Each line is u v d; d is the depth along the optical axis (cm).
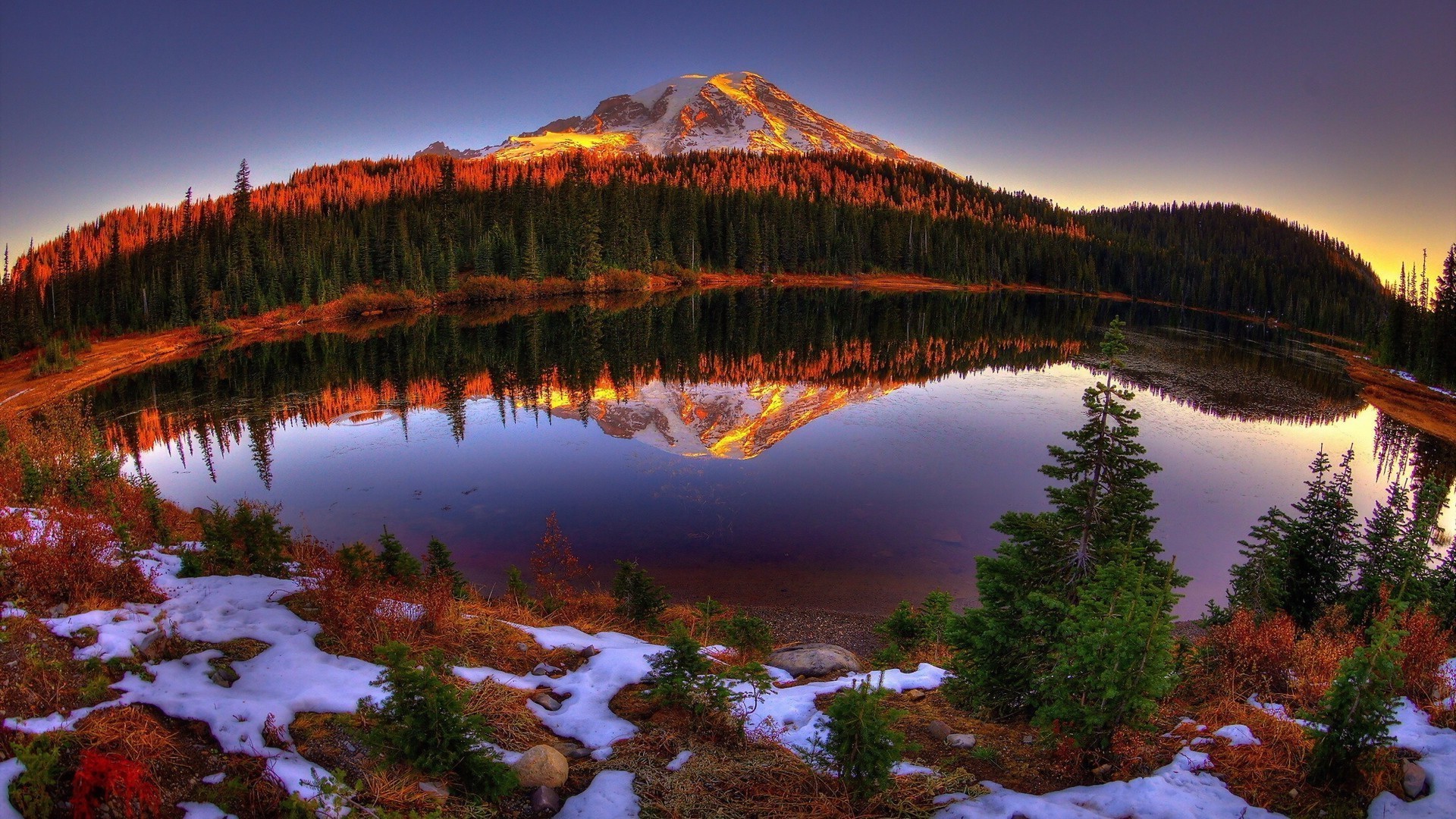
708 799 577
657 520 2253
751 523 2227
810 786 602
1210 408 4319
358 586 934
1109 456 805
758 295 11144
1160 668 600
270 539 1072
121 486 1338
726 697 707
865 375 5109
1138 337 8225
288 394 4488
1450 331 6009
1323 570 1230
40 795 446
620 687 793
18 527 862
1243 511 2397
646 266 11681
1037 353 6456
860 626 1580
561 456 3014
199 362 6131
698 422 3691
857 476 2728
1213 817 525
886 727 588
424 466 2862
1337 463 3120
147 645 681
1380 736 551
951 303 11162
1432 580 1149
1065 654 662
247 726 578
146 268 8738
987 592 827
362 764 558
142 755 520
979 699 802
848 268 13562
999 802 554
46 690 570
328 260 9300
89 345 6738
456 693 567
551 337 6938
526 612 1174
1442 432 4191
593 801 562
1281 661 825
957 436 3369
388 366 5500
